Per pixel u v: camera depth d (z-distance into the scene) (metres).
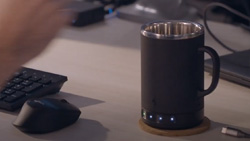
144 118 0.97
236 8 1.62
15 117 1.04
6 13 0.86
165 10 1.61
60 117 0.98
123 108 1.07
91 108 1.07
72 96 1.13
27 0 0.86
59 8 0.88
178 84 0.92
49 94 1.13
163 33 0.98
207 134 0.95
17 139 0.96
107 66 1.30
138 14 1.64
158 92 0.93
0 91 1.07
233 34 1.51
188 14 1.61
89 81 1.21
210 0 1.64
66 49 1.42
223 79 1.20
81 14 1.61
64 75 1.24
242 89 1.15
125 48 1.42
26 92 1.10
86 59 1.35
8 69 0.92
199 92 0.94
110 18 1.70
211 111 1.04
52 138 0.95
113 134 0.96
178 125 0.94
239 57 1.25
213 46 1.41
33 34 0.88
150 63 0.93
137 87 1.17
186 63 0.91
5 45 0.88
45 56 1.37
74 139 0.95
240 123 0.99
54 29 0.89
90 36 1.53
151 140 0.93
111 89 1.16
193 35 0.91
